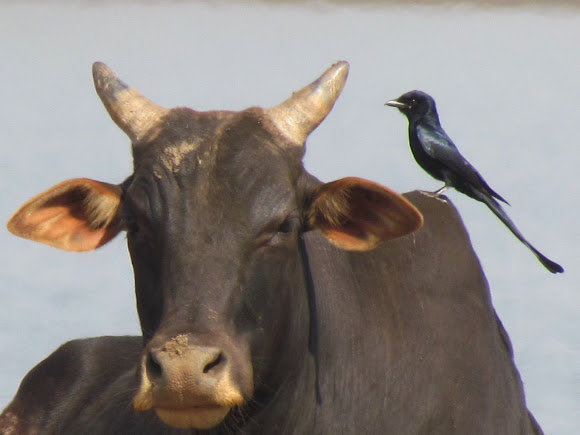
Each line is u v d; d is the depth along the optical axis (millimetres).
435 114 16531
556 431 22594
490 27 116875
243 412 12797
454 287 14453
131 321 29344
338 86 13180
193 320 11336
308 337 13125
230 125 12438
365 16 122625
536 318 30250
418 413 13688
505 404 14445
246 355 11703
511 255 36562
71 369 17062
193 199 11898
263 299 11977
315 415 13250
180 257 11703
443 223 14828
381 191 12398
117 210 12656
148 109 12898
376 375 13609
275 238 12062
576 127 71125
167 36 118875
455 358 14070
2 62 105438
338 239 12789
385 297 13953
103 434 15898
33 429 16797
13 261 36031
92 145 62625
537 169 55625
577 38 115188
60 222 12758
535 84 92000
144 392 11023
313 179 13133
